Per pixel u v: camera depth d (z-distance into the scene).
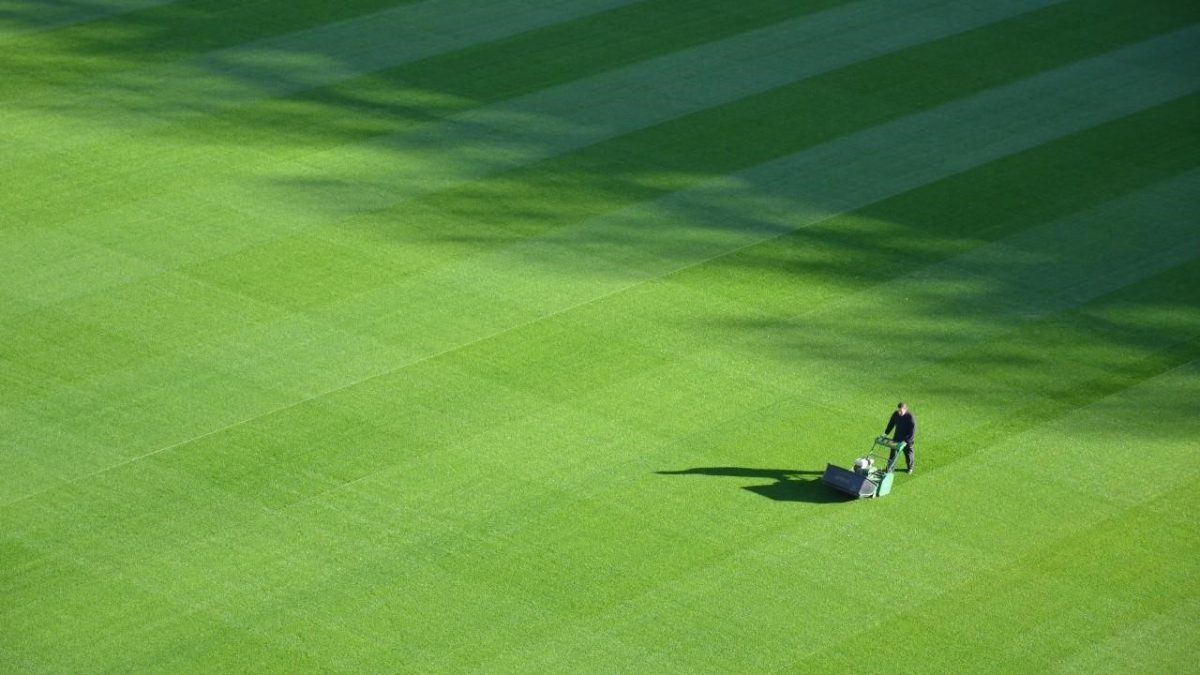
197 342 72.81
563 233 83.38
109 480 63.31
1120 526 63.00
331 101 96.81
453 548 60.22
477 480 64.12
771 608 57.75
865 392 71.06
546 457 65.69
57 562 58.62
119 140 91.25
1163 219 86.75
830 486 64.19
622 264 80.69
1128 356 74.69
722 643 55.88
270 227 82.88
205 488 63.03
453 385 70.31
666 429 67.88
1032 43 108.31
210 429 66.69
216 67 100.81
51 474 63.50
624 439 67.06
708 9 111.75
